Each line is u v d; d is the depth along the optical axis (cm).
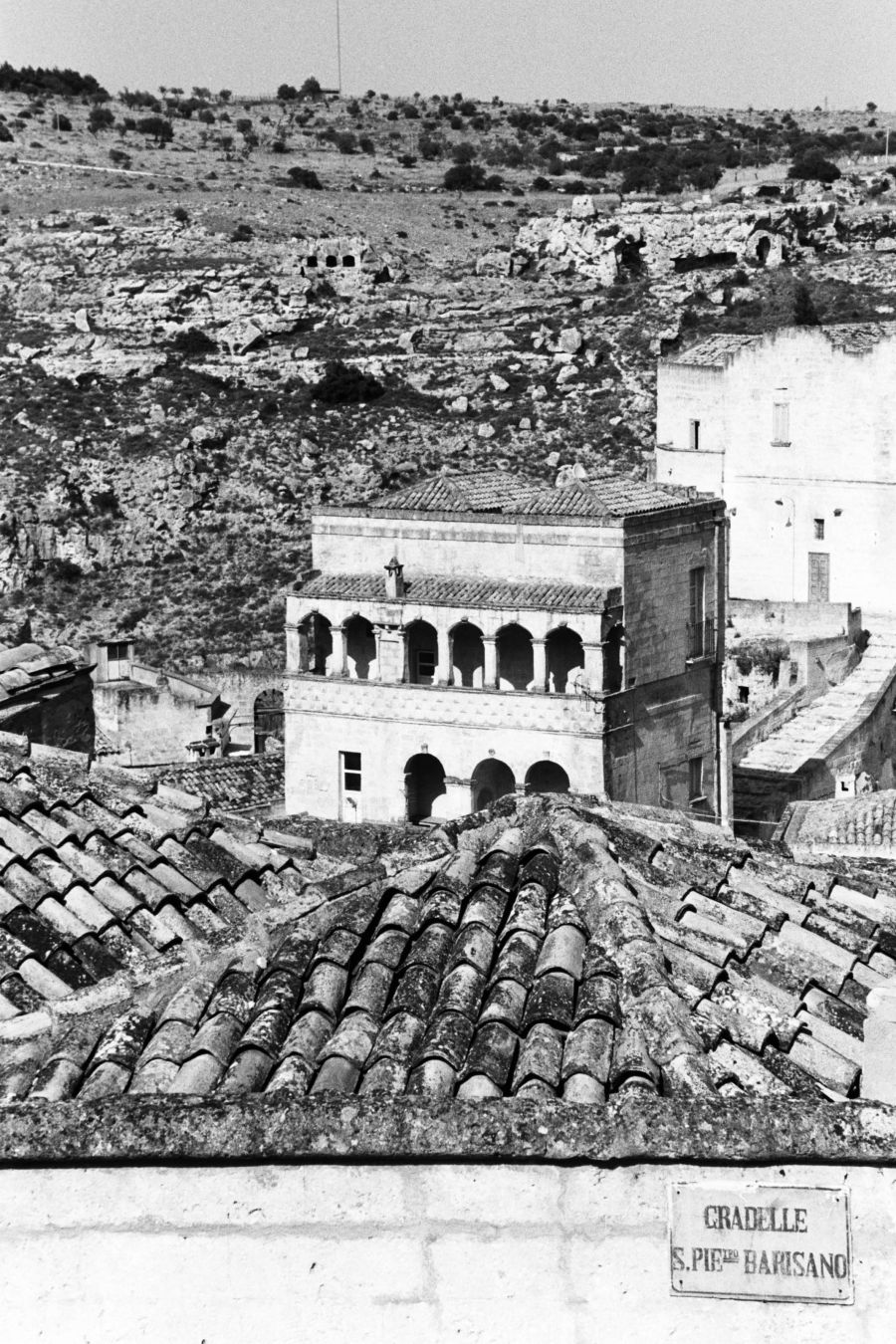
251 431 18738
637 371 19512
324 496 18100
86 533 17450
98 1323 1652
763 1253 1595
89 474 17950
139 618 16650
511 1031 1733
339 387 19325
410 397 19450
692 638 10419
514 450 18600
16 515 17388
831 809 7012
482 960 1825
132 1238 1652
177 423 18812
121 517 17725
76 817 2445
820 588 13975
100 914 2266
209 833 2475
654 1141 1594
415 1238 1630
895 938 2011
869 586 13788
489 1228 1622
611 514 9875
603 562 9938
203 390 19425
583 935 1838
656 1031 1698
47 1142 1642
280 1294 1641
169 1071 1761
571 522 9969
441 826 2052
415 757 10206
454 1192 1625
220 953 1892
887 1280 1584
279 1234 1641
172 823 2481
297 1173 1638
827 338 13700
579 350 19988
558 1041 1717
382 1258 1633
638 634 10038
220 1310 1645
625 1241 1609
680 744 10375
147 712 11950
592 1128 1605
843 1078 1739
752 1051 1739
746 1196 1595
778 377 13962
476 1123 1616
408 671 10244
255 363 19862
